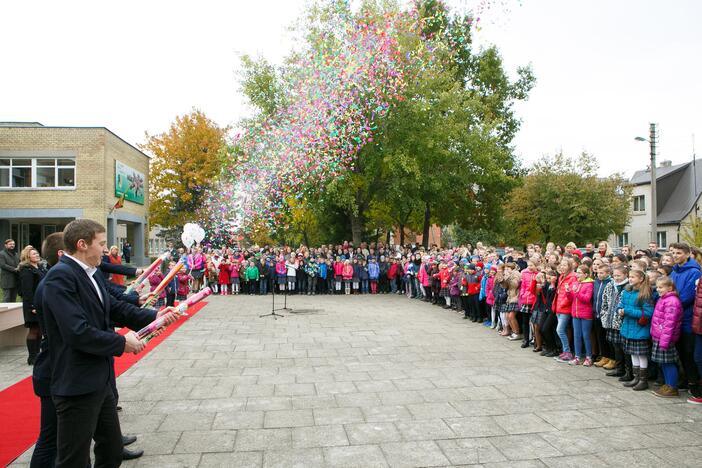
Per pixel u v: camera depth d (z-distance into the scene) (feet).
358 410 15.76
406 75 53.93
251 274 55.06
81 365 8.36
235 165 59.11
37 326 21.90
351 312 40.22
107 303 9.55
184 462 11.86
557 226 89.76
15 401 16.49
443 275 43.04
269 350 25.18
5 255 28.66
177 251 55.52
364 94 47.16
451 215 78.28
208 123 103.24
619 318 19.21
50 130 72.79
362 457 12.13
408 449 12.63
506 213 95.81
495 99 80.23
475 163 66.54
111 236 77.10
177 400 16.85
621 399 17.01
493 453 12.37
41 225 84.43
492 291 31.60
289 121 51.55
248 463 11.80
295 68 56.13
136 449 12.60
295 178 49.39
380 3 50.96
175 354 24.22
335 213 71.61
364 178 59.36
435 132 58.95
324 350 25.22
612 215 87.61
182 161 102.01
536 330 24.79
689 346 17.03
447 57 69.00
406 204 60.90
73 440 8.29
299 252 58.03
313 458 12.08
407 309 42.45
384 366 21.81
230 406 16.20
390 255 59.52
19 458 12.00
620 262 20.02
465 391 17.93
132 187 86.79
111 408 9.30
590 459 12.03
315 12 51.83
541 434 13.69
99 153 73.51
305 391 17.90
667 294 17.20
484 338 28.68
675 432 13.87
